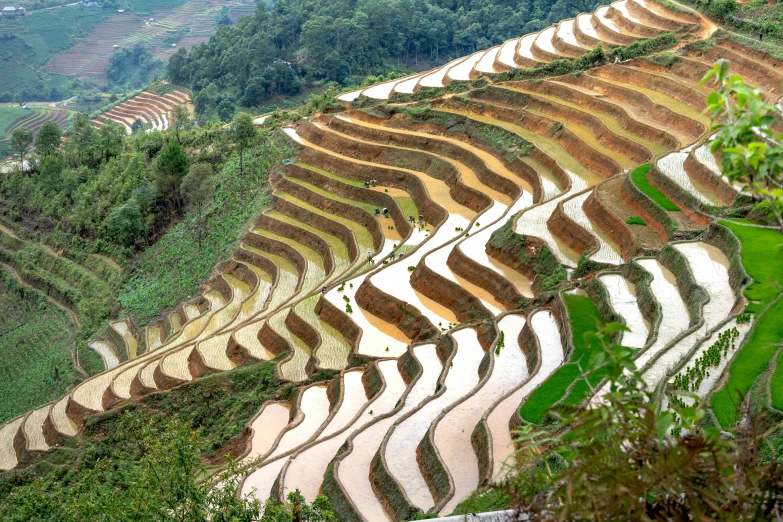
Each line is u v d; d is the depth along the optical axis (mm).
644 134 71000
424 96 96375
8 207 119125
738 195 50031
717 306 39406
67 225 107938
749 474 7520
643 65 84312
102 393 62781
